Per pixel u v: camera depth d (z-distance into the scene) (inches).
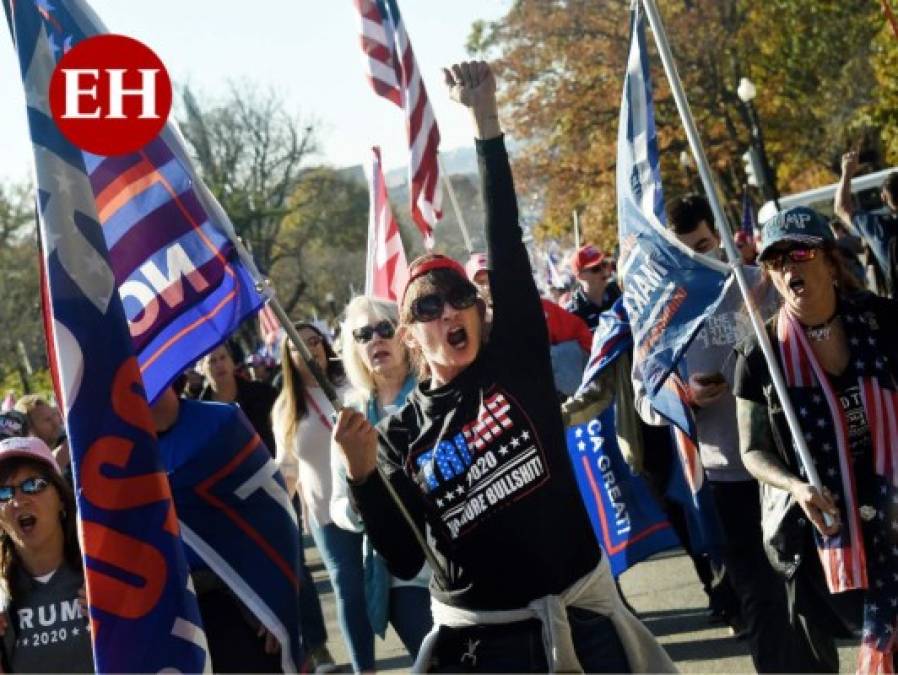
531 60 1814.7
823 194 1007.0
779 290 201.9
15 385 2187.5
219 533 224.1
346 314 275.0
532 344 176.4
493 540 173.2
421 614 265.1
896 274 429.7
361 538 299.3
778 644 238.8
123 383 183.9
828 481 199.8
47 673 217.0
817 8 1624.0
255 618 226.4
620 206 254.7
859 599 202.1
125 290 204.4
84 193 187.0
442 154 460.4
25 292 2341.3
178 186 203.2
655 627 343.3
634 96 251.9
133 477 182.2
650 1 243.3
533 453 173.8
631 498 300.5
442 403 176.6
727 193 1717.5
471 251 448.1
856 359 199.5
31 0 188.1
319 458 305.7
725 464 249.3
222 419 227.0
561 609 171.3
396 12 464.1
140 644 178.7
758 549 243.4
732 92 1680.6
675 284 248.7
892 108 1459.2
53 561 218.4
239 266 202.4
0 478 215.9
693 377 249.6
